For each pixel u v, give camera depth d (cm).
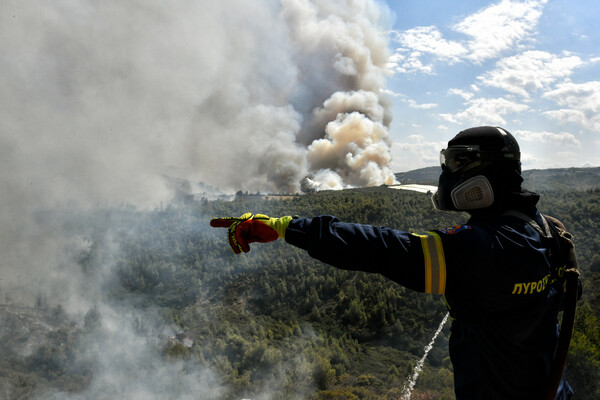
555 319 228
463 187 223
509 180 225
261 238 221
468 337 217
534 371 212
